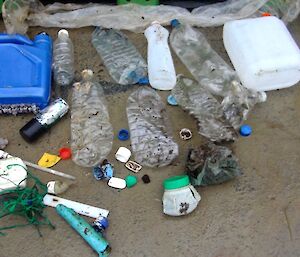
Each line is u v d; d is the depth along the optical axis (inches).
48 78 44.4
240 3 51.3
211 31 50.6
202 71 47.2
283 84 46.1
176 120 44.1
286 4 51.5
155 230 38.4
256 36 46.3
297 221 39.1
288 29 51.6
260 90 45.8
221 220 38.9
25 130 41.6
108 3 51.5
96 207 39.2
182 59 48.3
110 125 43.7
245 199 40.0
